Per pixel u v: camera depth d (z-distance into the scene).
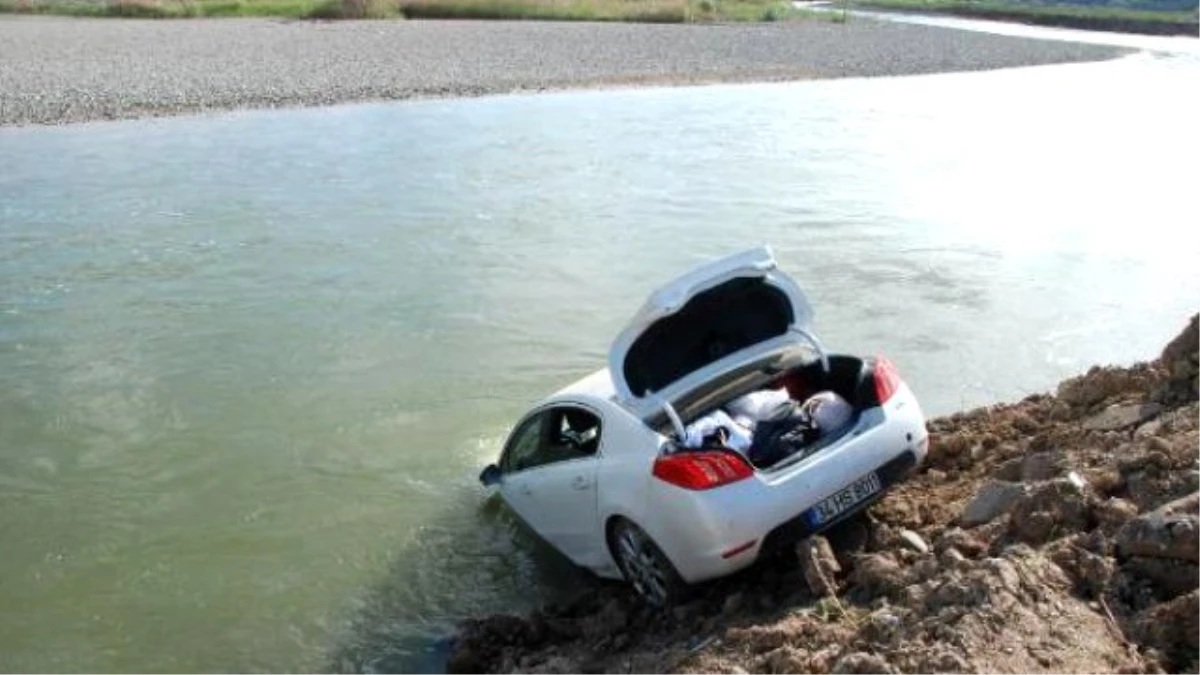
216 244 17.41
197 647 7.55
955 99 34.22
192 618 7.88
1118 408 8.19
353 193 20.83
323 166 23.12
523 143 25.98
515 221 18.92
